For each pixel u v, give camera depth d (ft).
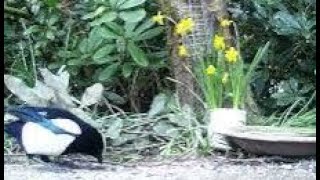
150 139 19.74
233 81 19.19
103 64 21.98
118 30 20.88
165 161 18.35
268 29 22.40
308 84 22.09
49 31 22.47
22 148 18.20
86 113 19.77
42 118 17.71
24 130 17.74
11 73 22.34
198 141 19.08
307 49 22.44
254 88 22.09
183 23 19.40
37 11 22.71
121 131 19.77
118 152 19.26
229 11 22.50
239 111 18.79
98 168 17.66
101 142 18.04
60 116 17.78
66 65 22.07
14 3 23.36
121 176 16.56
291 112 21.35
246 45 22.70
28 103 19.21
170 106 20.31
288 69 22.62
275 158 17.97
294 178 16.22
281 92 21.54
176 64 20.39
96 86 20.01
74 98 20.35
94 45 21.40
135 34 20.94
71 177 16.46
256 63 20.31
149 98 22.56
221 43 19.21
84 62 21.72
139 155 19.16
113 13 20.59
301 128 18.67
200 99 20.06
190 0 20.18
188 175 16.55
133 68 21.98
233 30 21.02
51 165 17.83
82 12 22.62
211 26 20.16
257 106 21.04
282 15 21.72
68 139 17.58
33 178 16.33
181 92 20.34
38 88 19.31
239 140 18.06
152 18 20.79
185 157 18.71
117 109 21.25
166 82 22.18
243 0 22.85
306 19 21.89
